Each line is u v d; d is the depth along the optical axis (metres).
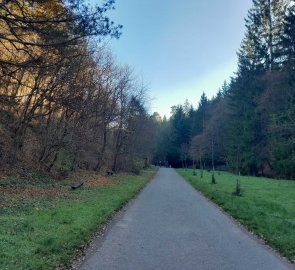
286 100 42.97
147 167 74.62
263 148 54.06
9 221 10.31
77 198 17.50
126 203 17.88
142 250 8.82
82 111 28.89
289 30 41.62
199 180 36.44
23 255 7.28
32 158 25.92
